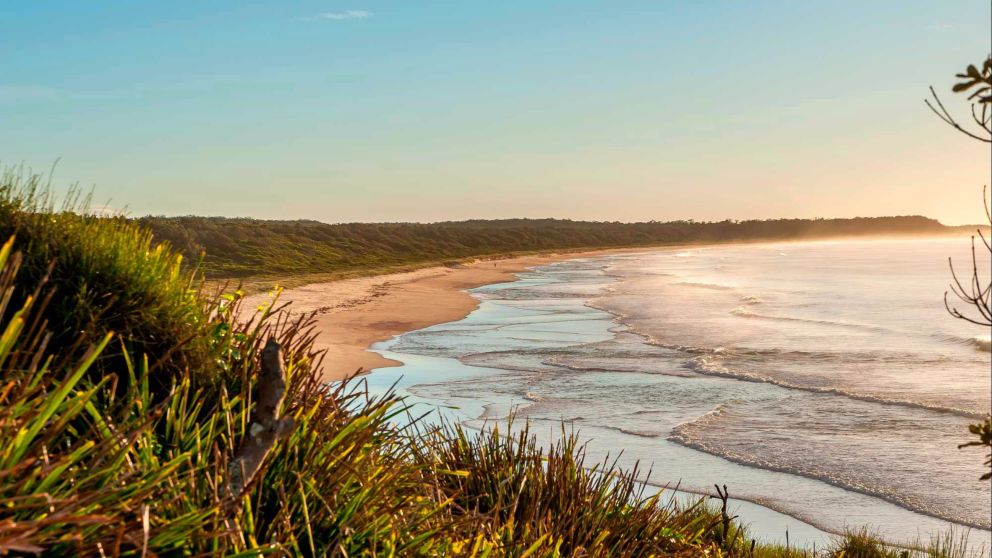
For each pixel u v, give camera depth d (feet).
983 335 117.29
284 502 9.78
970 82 8.11
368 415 12.28
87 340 10.64
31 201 11.66
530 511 14.39
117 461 8.01
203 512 8.23
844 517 40.68
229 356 12.23
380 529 10.47
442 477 15.56
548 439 51.42
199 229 262.67
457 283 232.94
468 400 64.23
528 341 104.58
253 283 173.06
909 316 149.38
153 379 11.23
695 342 106.63
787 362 91.04
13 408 7.25
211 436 10.14
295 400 12.08
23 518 7.11
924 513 41.50
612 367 84.07
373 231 396.57
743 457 50.93
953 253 533.55
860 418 62.39
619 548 15.12
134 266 11.44
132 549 7.62
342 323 115.75
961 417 62.75
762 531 38.14
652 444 53.47
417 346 97.50
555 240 613.52
